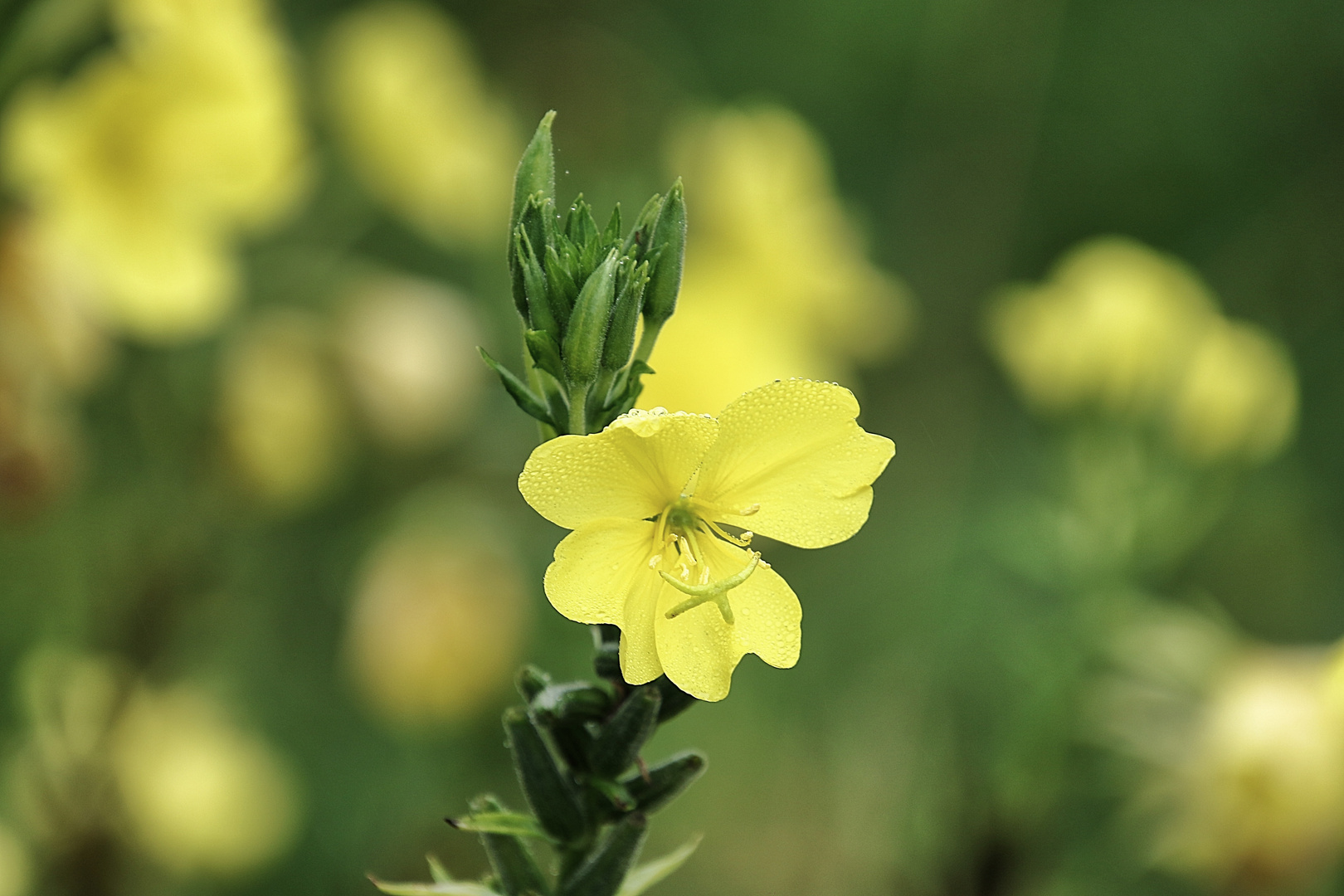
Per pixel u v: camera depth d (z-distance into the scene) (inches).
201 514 32.4
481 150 41.5
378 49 38.4
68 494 30.4
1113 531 30.5
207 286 30.1
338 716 37.6
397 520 35.2
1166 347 31.9
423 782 35.6
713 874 40.2
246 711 35.7
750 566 17.2
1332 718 28.2
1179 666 29.4
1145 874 35.1
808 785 41.5
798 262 40.8
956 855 27.7
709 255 40.9
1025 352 34.5
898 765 32.3
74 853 27.8
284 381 33.9
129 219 28.6
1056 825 29.3
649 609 17.3
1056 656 29.1
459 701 33.9
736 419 17.4
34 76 27.4
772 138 41.3
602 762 17.4
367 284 36.9
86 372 28.6
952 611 38.7
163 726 30.2
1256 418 32.4
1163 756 28.9
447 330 36.5
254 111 29.6
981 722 30.7
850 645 44.6
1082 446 31.9
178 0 27.6
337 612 37.9
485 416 40.0
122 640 29.2
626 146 46.5
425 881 33.9
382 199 39.6
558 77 47.3
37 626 32.1
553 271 17.5
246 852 31.8
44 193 27.6
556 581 17.3
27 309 27.2
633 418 17.1
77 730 28.4
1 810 28.3
